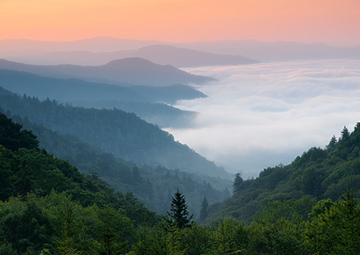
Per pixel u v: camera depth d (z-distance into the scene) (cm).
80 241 3666
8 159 7406
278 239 3712
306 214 6544
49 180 7806
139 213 7169
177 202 5266
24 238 4044
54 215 4453
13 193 6438
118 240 4519
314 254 3506
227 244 3716
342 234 3288
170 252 3412
